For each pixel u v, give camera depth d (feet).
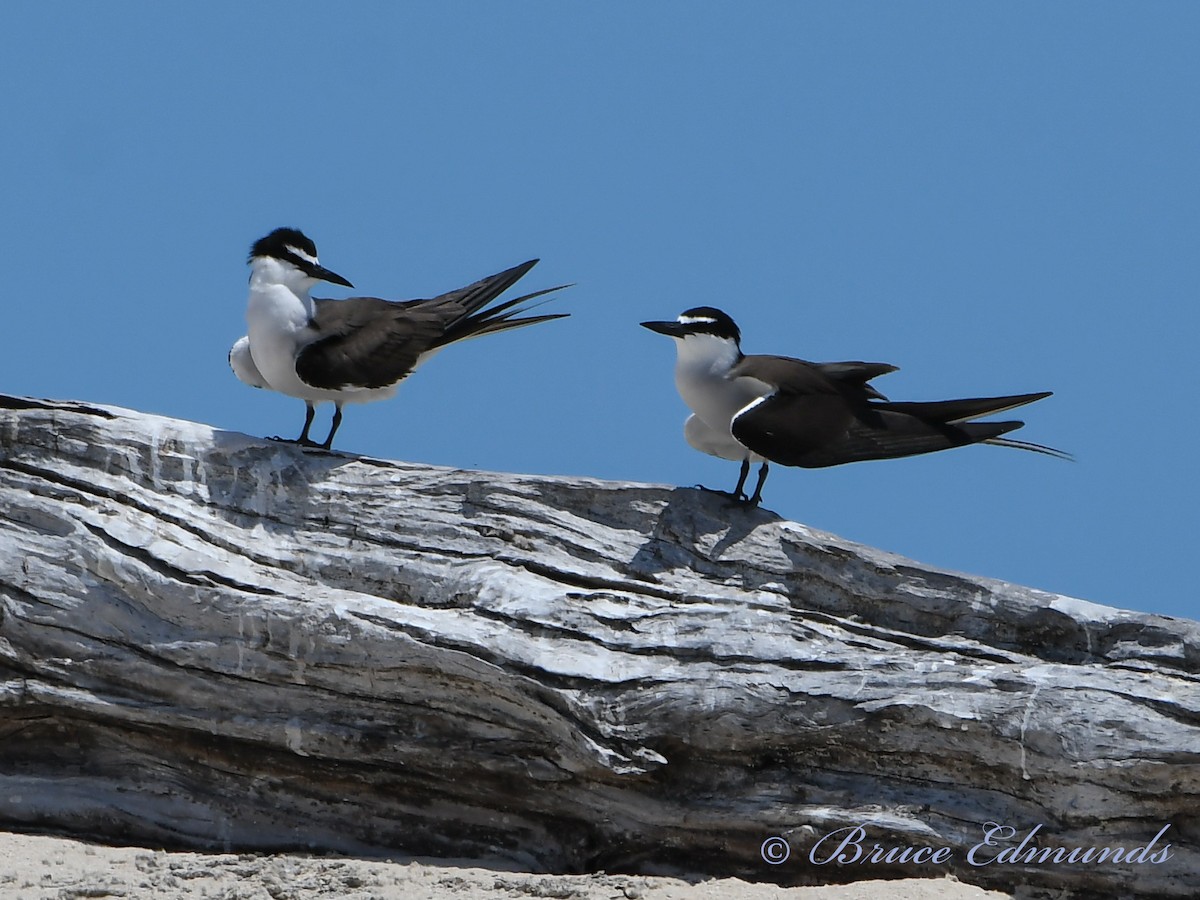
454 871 42.11
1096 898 41.06
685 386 49.65
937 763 42.06
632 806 43.34
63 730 46.19
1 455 47.57
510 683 43.01
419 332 50.98
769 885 40.91
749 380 48.78
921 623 45.29
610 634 44.32
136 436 47.75
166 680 45.21
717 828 42.78
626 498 47.21
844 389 49.01
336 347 50.08
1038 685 41.75
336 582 46.37
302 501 47.42
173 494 47.55
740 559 46.19
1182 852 40.57
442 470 47.80
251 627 44.73
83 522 46.03
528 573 45.78
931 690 42.06
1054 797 41.27
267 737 44.83
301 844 45.21
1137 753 40.42
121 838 45.55
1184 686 41.91
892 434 47.70
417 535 46.78
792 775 42.88
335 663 44.27
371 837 45.14
